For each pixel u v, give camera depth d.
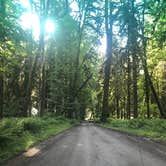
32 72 32.34
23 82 55.59
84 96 74.94
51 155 13.56
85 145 17.64
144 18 41.38
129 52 50.56
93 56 66.38
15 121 20.48
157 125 29.83
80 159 12.48
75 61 59.38
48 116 44.06
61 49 56.62
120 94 72.12
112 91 79.81
